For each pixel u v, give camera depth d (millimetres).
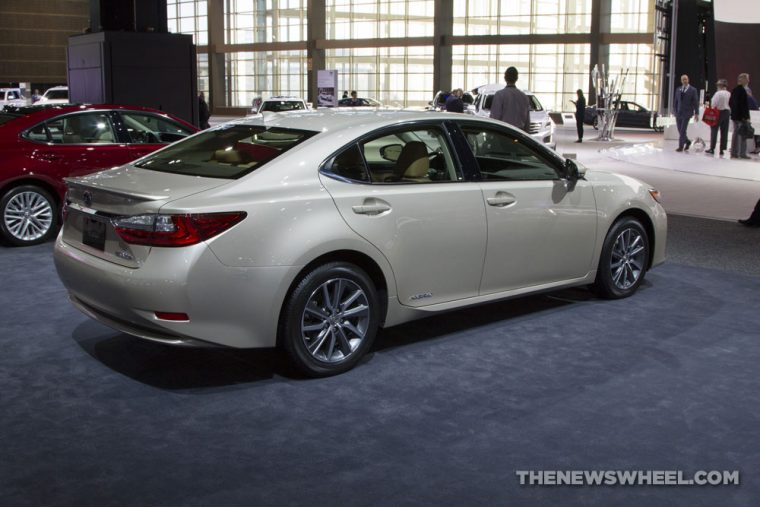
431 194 5047
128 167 5188
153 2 14906
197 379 4730
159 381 4695
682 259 8195
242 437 3941
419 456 3736
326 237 4535
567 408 4320
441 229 5090
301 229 4461
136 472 3562
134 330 4484
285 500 3318
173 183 4562
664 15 27359
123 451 3775
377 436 3955
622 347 5355
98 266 4488
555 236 5809
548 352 5242
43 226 8711
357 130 4930
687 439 3953
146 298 4223
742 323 5934
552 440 3924
